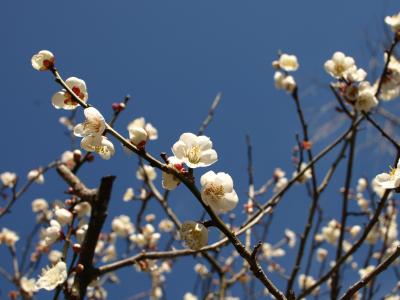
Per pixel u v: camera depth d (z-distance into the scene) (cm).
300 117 78
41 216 99
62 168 66
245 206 81
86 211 65
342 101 73
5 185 96
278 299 43
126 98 64
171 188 44
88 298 90
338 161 76
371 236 90
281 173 102
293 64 81
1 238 98
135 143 43
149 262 67
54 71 46
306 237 74
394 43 66
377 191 86
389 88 71
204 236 42
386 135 60
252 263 43
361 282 44
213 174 43
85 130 43
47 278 52
